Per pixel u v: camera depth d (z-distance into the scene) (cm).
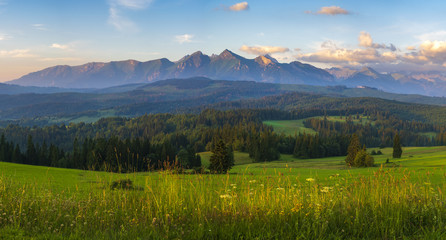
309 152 14050
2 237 646
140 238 651
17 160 10656
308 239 654
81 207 855
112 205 891
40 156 10906
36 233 687
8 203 856
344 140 15762
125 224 750
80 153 10044
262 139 13162
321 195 903
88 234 693
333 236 680
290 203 837
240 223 727
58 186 1631
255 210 787
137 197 923
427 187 981
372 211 815
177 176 929
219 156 5162
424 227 748
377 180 955
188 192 895
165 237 659
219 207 818
